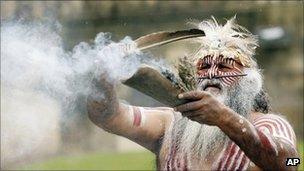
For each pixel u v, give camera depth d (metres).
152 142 4.20
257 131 3.68
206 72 4.04
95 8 21.31
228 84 4.02
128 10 21.91
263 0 21.42
